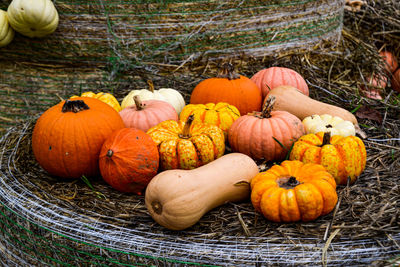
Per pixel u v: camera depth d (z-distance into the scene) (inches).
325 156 111.0
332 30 195.8
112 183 111.0
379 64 197.0
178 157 113.7
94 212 105.7
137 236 96.7
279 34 181.0
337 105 164.7
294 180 99.1
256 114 128.7
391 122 151.9
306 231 95.8
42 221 103.0
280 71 160.6
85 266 98.5
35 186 117.6
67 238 98.0
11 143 143.6
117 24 175.9
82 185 118.9
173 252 91.7
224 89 145.0
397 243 91.3
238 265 88.3
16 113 191.3
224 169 105.0
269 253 89.6
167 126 121.2
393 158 127.3
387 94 182.4
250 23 176.6
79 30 178.7
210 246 92.5
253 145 123.8
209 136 116.3
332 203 98.5
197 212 96.8
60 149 113.6
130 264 94.0
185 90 176.2
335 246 90.7
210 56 179.2
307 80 178.5
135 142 107.5
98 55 182.2
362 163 114.0
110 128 118.0
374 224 97.1
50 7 171.6
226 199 105.4
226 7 173.0
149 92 154.3
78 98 124.3
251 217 102.3
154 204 96.6
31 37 181.9
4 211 110.9
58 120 114.3
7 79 190.4
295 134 124.3
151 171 109.7
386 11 218.5
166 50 178.7
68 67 185.8
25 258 110.3
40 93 188.5
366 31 217.6
